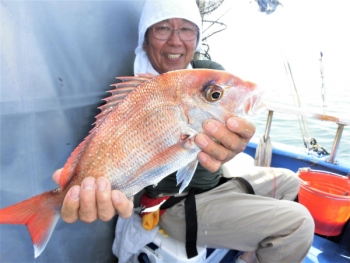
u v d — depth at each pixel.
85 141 0.33
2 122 0.40
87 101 0.54
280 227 0.52
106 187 0.31
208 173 0.60
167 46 0.58
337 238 0.77
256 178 0.70
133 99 0.33
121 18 0.59
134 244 0.57
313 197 0.76
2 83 0.40
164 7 0.53
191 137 0.35
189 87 0.34
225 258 0.69
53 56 0.46
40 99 0.45
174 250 0.54
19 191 0.44
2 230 0.44
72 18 0.49
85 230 0.58
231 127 0.34
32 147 0.45
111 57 0.58
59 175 0.34
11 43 0.40
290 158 0.97
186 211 0.54
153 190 0.59
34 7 0.42
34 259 0.49
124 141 0.33
